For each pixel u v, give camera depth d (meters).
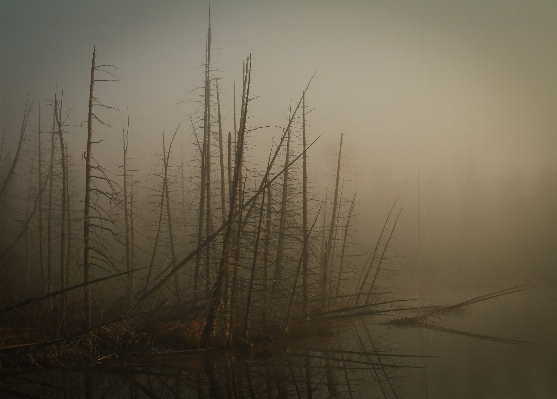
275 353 21.50
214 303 20.58
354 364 19.06
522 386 14.19
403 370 17.50
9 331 20.14
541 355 19.19
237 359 19.81
